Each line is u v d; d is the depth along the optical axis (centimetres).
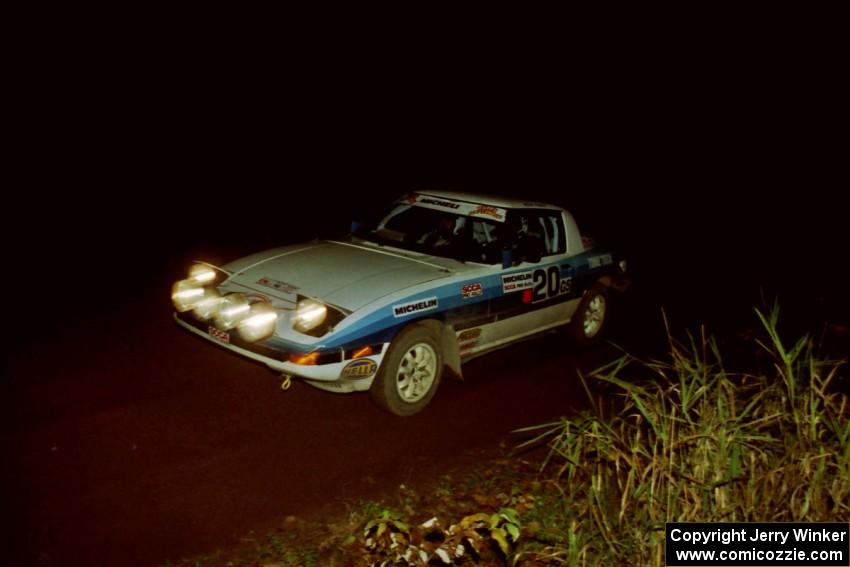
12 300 696
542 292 628
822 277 1092
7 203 1105
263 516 389
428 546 369
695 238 1401
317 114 2077
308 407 525
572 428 430
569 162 2120
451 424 527
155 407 497
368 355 477
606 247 735
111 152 1516
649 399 405
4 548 338
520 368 656
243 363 589
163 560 345
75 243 941
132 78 1894
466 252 586
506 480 451
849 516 341
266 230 1138
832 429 369
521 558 365
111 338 618
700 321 831
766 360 649
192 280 534
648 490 351
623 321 825
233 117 1919
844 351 692
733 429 357
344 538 373
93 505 380
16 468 404
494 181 1778
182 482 412
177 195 1299
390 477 445
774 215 1683
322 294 491
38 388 506
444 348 550
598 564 339
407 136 2088
